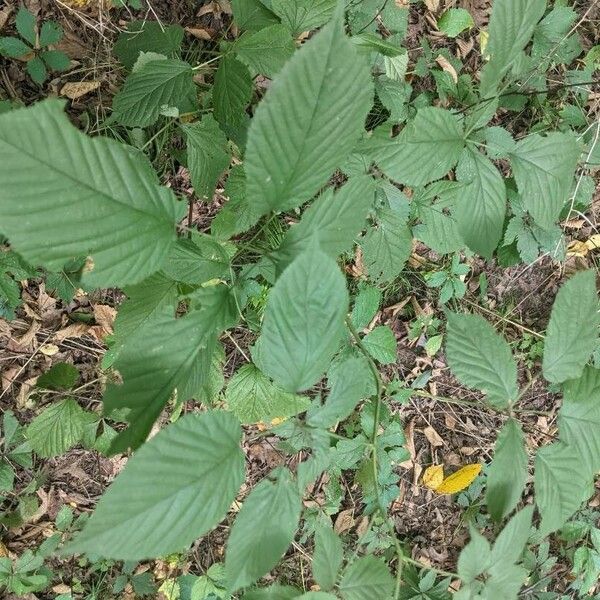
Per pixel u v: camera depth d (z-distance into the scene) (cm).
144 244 30
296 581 91
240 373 55
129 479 28
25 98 76
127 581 86
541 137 48
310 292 30
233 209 59
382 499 89
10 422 79
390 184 67
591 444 40
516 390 40
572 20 84
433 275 93
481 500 101
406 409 99
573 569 99
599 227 104
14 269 66
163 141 72
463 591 35
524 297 103
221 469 30
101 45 78
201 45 82
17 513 82
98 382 83
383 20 74
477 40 97
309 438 37
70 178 27
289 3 57
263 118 30
